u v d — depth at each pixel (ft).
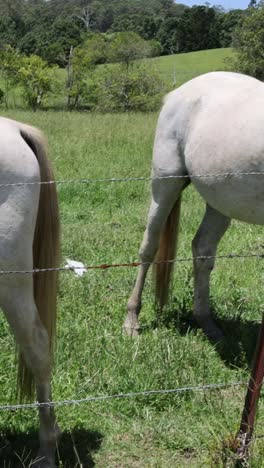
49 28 200.13
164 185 14.96
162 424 11.65
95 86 94.22
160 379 12.73
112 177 30.55
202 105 14.10
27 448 10.89
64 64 120.57
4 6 294.46
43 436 10.21
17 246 9.18
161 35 219.20
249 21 97.60
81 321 15.28
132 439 11.38
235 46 102.32
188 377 12.85
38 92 93.45
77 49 99.35
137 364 13.17
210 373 13.23
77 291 16.84
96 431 11.53
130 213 25.32
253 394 9.94
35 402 11.18
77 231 22.41
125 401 12.31
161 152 14.94
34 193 9.34
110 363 13.25
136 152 37.73
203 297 15.64
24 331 9.61
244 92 13.53
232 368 13.78
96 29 359.05
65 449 11.01
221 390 12.83
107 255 19.95
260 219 12.95
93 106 93.20
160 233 15.25
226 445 10.12
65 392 12.30
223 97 13.79
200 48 211.41
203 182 13.71
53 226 10.08
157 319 15.72
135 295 15.40
